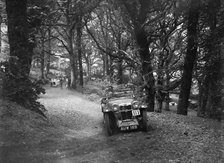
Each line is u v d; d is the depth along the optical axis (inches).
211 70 753.6
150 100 721.6
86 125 595.2
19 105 504.1
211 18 759.7
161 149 328.8
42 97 1107.3
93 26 1546.5
